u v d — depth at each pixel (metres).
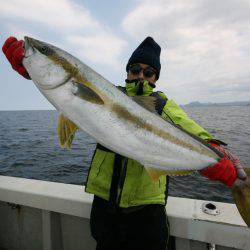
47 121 61.62
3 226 3.70
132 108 2.27
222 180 2.22
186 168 2.33
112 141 2.20
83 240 3.30
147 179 2.42
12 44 2.28
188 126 2.44
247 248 2.55
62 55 2.21
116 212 2.44
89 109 2.17
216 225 2.63
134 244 2.47
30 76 2.24
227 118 63.47
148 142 2.28
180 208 2.92
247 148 17.58
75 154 16.08
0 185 3.54
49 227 3.25
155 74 2.96
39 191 3.32
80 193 3.26
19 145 20.39
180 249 2.82
